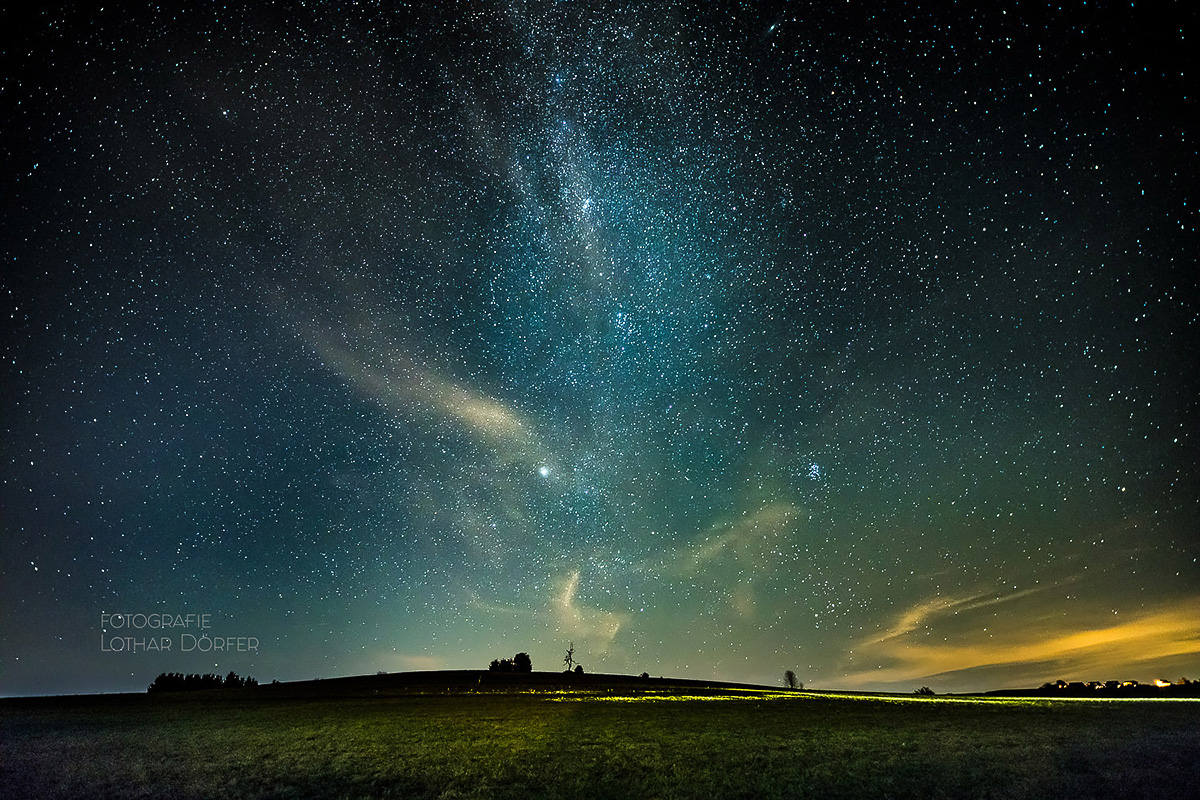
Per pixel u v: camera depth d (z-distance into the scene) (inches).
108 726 751.7
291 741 640.4
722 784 490.0
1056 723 689.6
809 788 477.4
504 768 534.6
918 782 484.1
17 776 519.8
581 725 729.6
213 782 503.8
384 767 539.5
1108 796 442.9
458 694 1197.1
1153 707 813.9
